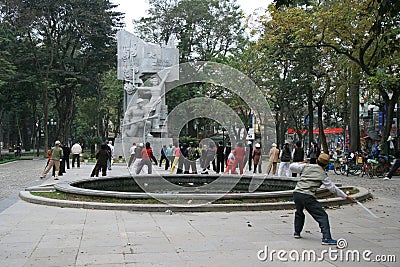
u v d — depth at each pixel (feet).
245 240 25.29
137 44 122.93
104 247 23.56
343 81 93.76
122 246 23.79
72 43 162.30
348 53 77.97
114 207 36.22
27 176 76.18
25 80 144.97
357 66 85.46
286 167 63.05
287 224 30.30
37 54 150.10
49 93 164.86
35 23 144.66
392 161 92.53
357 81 88.43
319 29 73.41
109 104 195.31
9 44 145.07
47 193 45.09
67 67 161.58
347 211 36.78
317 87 109.81
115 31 154.20
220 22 143.43
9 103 156.76
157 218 32.55
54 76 155.53
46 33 150.51
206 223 30.55
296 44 77.97
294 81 122.21
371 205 40.81
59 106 162.91
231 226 29.48
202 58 144.97
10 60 146.30
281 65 125.08
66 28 153.99
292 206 37.14
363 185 63.52
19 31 143.33
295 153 61.87
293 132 196.95
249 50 119.55
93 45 154.20
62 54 160.15
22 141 245.65
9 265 20.18
